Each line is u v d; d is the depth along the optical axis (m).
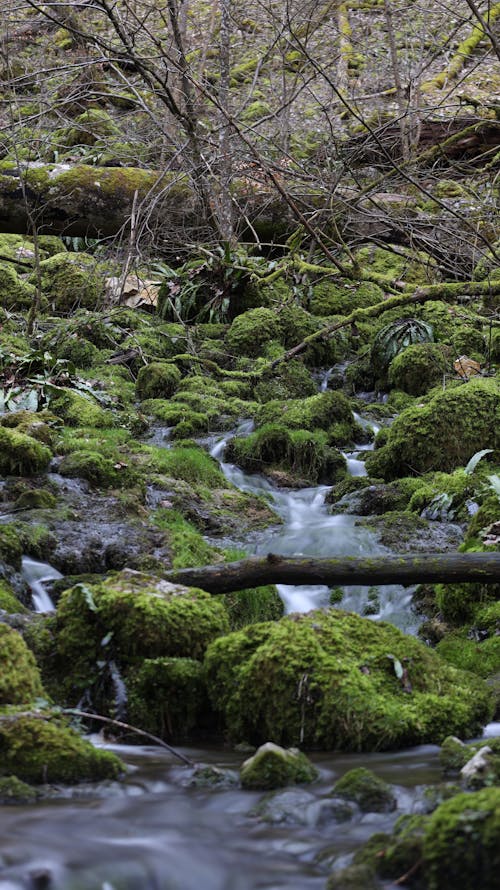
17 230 9.12
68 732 3.01
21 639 3.35
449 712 3.35
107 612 3.55
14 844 2.39
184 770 3.00
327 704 3.25
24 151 10.41
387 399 7.88
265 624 3.55
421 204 10.49
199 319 9.13
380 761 3.09
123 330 8.46
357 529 5.37
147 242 9.10
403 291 9.07
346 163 8.58
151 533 4.99
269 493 6.20
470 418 6.20
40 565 4.52
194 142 8.45
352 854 2.36
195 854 2.39
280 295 9.32
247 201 9.23
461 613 4.52
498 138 11.20
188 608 3.64
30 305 8.98
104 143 10.55
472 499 5.58
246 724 3.37
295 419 6.93
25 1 7.53
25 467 5.45
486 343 8.35
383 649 3.51
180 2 9.95
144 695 3.45
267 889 2.23
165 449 6.43
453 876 2.13
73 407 6.77
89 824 2.54
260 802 2.68
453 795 2.58
